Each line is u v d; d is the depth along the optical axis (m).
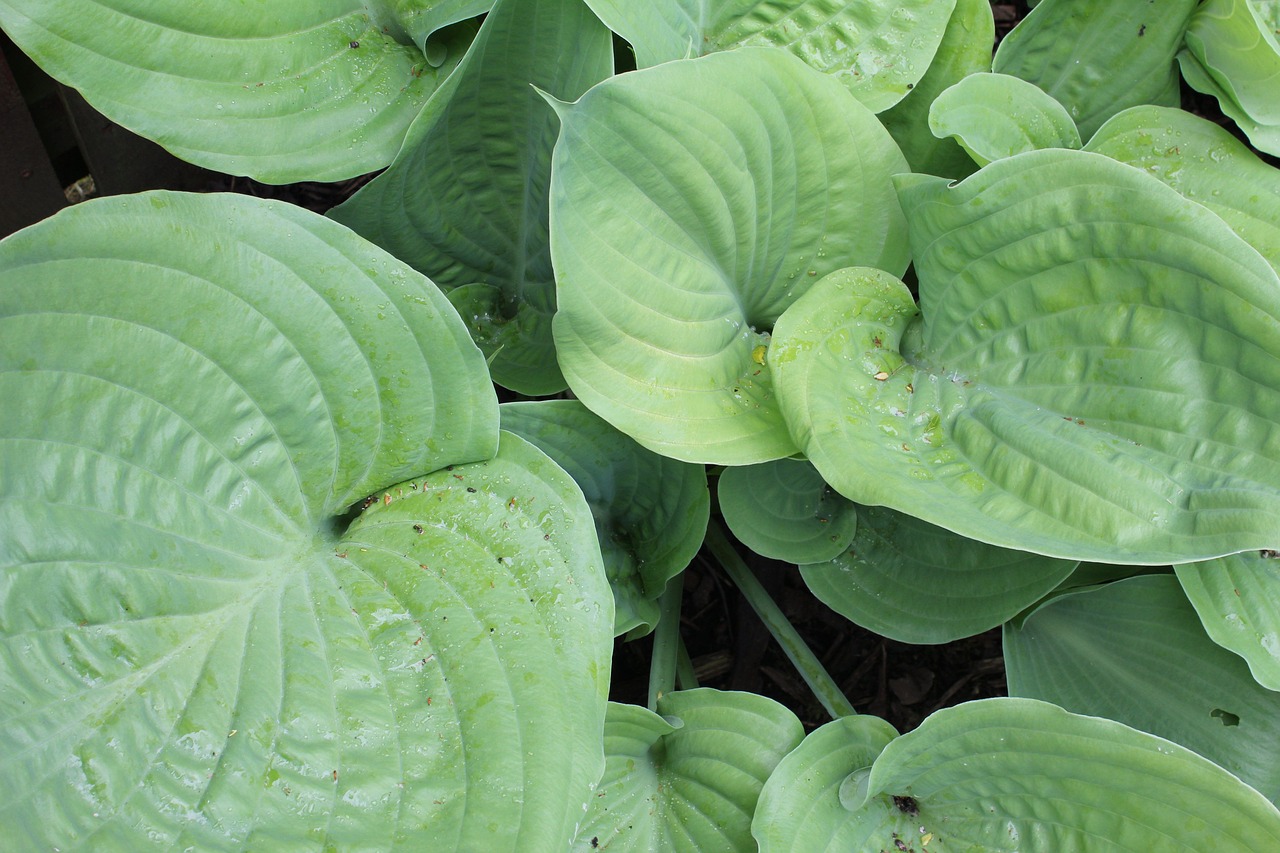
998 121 1.35
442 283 1.40
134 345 1.14
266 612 1.17
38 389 1.12
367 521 1.21
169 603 1.15
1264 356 1.18
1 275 1.11
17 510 1.12
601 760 1.14
